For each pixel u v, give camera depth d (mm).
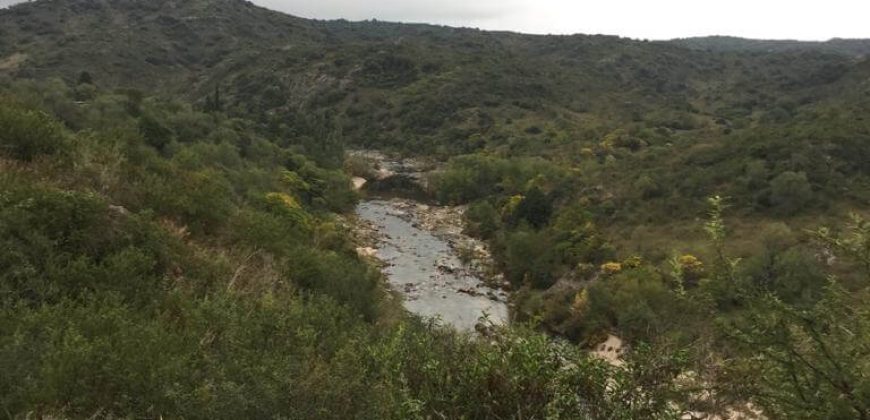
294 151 49812
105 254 8117
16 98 14336
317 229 25562
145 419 4434
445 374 3764
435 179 53469
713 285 3779
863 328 3176
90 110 30484
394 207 47750
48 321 5523
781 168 32219
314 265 13008
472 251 34344
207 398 4629
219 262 9859
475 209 42812
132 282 7535
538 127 69125
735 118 72688
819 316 3285
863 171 31969
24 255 6777
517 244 30750
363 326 9711
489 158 54312
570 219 32531
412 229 40625
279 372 5191
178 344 5918
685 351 3502
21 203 7410
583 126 68625
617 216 33281
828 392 3135
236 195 24500
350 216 41531
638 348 3650
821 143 34281
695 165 37156
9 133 10258
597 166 44938
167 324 6691
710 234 4020
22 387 4207
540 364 3582
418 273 30297
